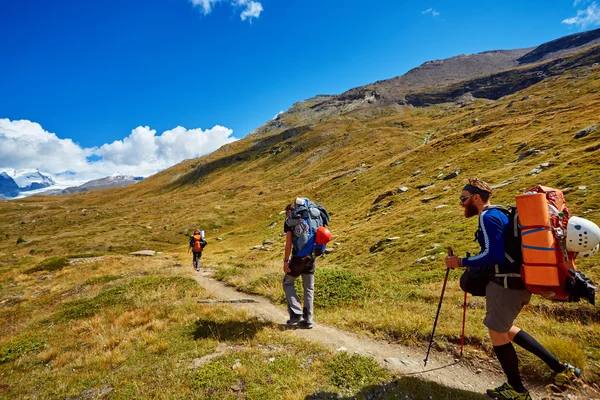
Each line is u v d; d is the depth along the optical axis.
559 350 5.00
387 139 156.75
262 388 5.11
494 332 4.28
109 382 6.17
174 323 9.16
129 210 154.00
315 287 11.12
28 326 12.12
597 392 4.35
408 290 10.56
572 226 3.71
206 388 5.30
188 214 115.00
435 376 5.26
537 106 130.88
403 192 54.91
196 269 22.47
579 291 3.78
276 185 149.25
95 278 20.06
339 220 59.41
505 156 52.41
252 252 52.25
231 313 9.32
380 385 5.01
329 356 5.98
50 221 142.88
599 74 158.00
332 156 165.88
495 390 4.54
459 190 41.38
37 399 6.07
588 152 32.16
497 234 3.99
